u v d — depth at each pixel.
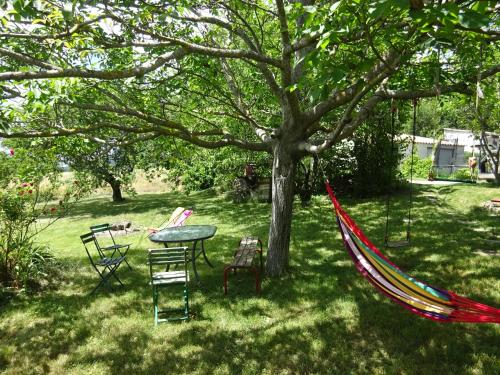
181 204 15.95
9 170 7.30
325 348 4.15
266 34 7.14
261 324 4.77
